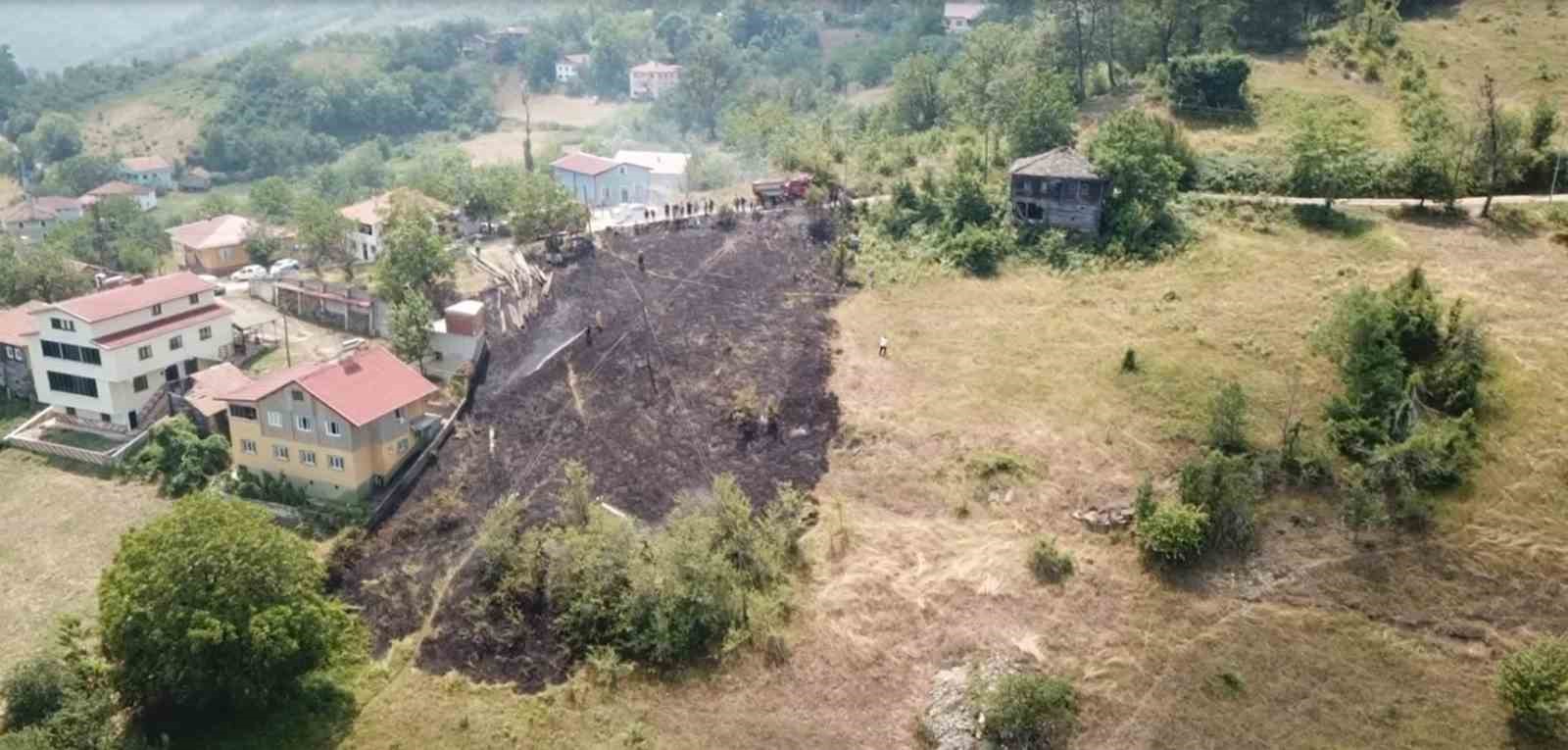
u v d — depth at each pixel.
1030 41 98.44
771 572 45.94
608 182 99.25
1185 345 56.81
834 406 55.62
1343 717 39.00
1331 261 62.09
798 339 61.22
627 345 60.97
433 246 66.88
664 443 53.91
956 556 46.88
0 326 65.19
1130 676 41.19
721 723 40.66
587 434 54.78
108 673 40.69
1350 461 47.78
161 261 89.38
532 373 59.47
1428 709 38.91
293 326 68.69
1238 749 38.41
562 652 43.44
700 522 46.22
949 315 63.19
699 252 71.19
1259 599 43.47
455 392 58.31
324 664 42.25
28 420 62.53
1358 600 42.84
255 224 86.44
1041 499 48.94
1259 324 57.38
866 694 41.56
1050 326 60.69
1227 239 66.00
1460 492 45.66
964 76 97.00
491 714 41.19
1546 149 67.44
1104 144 70.25
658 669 42.75
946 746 39.41
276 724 40.81
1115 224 67.69
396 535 49.88
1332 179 67.50
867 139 88.62
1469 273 58.81
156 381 61.25
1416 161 66.75
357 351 58.62
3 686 40.69
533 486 51.72
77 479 57.25
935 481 50.72
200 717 41.16
